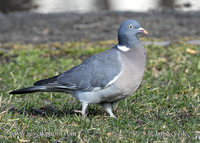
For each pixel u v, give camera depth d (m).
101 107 11.27
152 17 24.23
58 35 21.33
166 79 13.38
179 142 8.44
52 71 14.93
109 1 30.16
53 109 11.16
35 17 25.47
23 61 16.30
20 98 11.88
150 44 18.42
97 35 20.88
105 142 8.51
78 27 22.70
